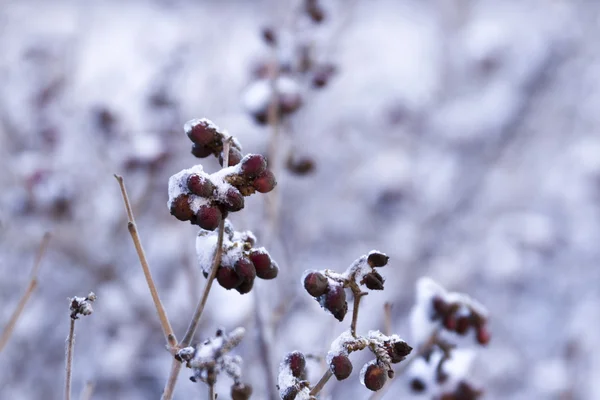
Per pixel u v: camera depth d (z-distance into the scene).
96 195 6.25
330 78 4.49
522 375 7.14
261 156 1.82
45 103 6.30
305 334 4.90
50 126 6.11
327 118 8.18
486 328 2.71
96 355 5.64
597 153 9.21
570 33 9.51
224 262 1.84
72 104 6.83
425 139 9.15
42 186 5.42
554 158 9.33
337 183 7.83
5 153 6.34
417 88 10.58
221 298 4.62
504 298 7.71
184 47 7.09
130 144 5.37
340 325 3.71
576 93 9.55
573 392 6.93
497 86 9.38
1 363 5.80
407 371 2.89
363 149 8.37
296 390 1.88
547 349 7.63
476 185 8.38
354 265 1.87
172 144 5.71
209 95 7.22
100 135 5.79
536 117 9.09
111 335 5.61
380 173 7.92
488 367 7.08
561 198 9.12
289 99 3.80
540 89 9.06
